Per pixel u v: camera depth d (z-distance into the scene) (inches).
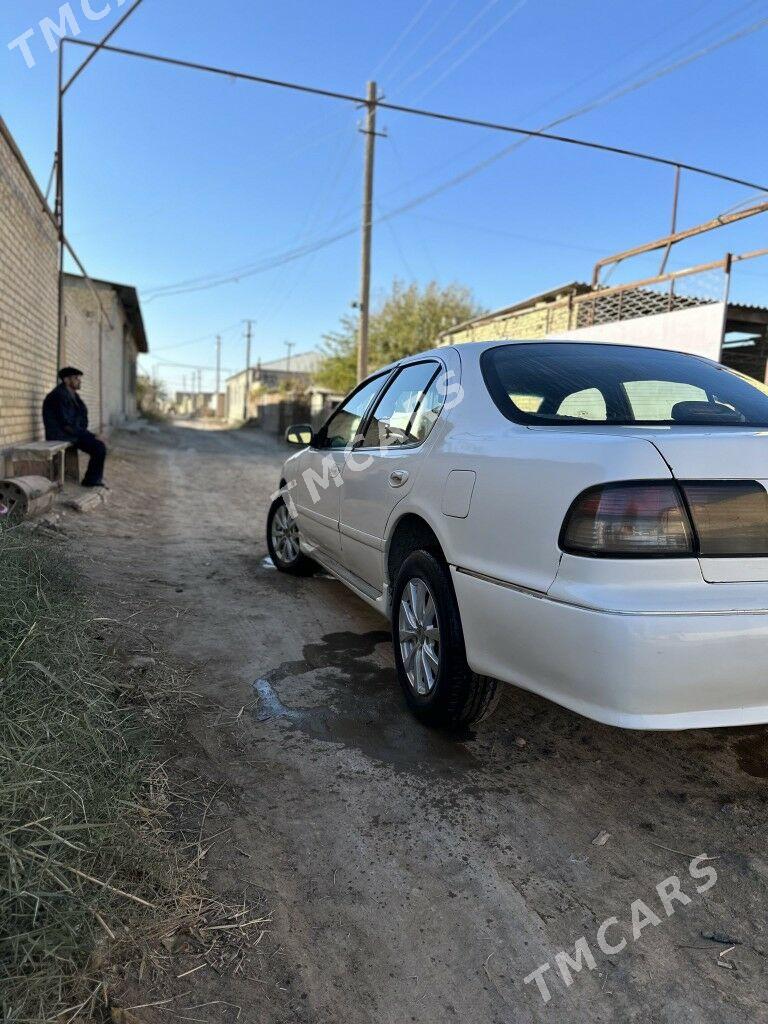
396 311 1249.4
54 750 84.1
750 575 78.9
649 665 75.4
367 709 124.0
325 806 95.3
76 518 271.7
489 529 96.0
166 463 592.4
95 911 68.1
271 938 72.7
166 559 227.5
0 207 282.5
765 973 70.1
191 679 133.3
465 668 105.3
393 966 70.1
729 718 79.4
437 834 90.0
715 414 107.0
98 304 689.0
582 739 115.0
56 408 330.6
